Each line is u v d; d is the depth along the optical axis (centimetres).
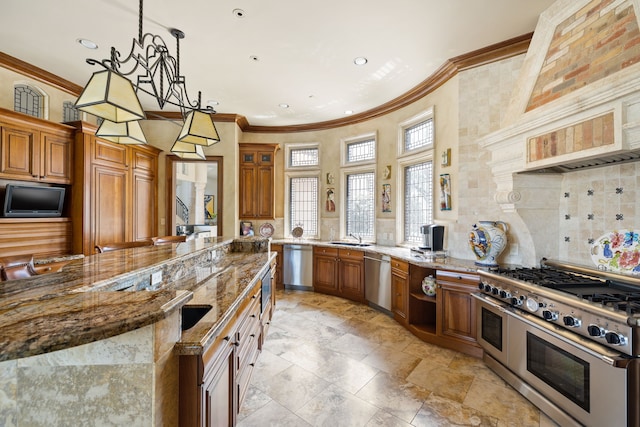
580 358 168
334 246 477
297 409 199
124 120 183
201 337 111
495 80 303
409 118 428
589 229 237
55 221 344
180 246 274
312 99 441
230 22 264
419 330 315
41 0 234
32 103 360
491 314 249
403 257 346
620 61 176
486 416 194
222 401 139
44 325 72
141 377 85
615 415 150
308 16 256
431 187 385
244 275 228
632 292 190
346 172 533
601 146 177
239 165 549
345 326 350
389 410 199
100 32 279
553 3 236
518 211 258
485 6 244
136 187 449
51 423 83
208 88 405
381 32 279
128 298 96
